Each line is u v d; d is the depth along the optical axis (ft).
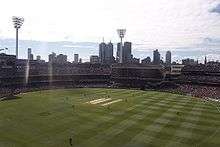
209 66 640.99
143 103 368.48
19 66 574.15
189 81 582.76
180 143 203.82
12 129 234.17
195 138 216.54
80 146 192.75
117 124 251.19
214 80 566.36
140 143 200.75
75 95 438.40
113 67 643.86
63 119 269.85
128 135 218.59
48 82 574.15
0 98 393.70
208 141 210.38
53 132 225.56
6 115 285.02
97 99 398.62
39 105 342.03
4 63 526.57
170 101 395.55
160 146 196.03
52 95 433.48
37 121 261.44
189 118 282.36
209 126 252.83
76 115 287.28
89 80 633.20
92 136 215.10
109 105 347.56
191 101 404.16
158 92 509.35
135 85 609.83
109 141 203.92
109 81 646.33
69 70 632.38
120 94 461.78
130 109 322.14
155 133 225.76
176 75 605.73
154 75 606.96
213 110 333.01
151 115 290.97
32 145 194.80
